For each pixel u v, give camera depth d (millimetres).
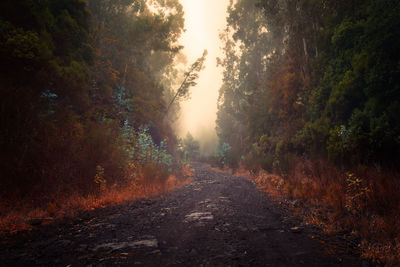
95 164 8234
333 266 2994
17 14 10789
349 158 8625
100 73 19078
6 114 6797
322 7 17984
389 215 4637
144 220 5375
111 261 3119
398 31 10766
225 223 5105
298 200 7395
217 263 3062
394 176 6332
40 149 7199
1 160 6176
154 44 27891
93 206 6645
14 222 4871
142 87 26500
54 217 5457
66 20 14508
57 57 13133
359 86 13023
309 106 19359
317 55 20250
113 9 24938
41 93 9992
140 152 11969
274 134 28188
